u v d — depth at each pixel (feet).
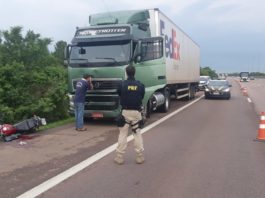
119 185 21.83
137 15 52.08
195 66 98.99
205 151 31.27
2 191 20.70
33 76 49.52
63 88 52.95
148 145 33.81
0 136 36.17
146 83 49.01
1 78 45.29
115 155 29.53
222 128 44.73
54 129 43.34
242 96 115.03
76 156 29.19
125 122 26.73
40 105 47.16
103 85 44.55
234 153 30.55
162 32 57.62
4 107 43.45
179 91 79.20
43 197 19.71
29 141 35.63
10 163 27.04
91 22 51.62
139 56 45.75
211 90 100.01
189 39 86.79
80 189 21.06
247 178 23.31
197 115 58.95
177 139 36.96
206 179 23.06
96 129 43.45
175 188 21.27
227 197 19.77
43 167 25.88
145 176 23.71
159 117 55.52
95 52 45.37
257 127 45.83
